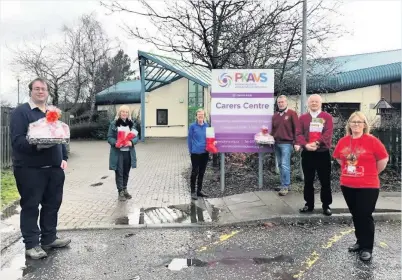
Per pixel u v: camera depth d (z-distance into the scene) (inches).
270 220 260.1
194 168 328.2
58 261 195.8
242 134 348.8
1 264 192.2
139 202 319.0
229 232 242.4
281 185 328.8
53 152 206.1
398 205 285.4
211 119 350.3
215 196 335.0
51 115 193.6
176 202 317.1
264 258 197.5
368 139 195.9
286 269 183.5
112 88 1310.3
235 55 445.4
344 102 861.2
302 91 354.0
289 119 321.4
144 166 544.1
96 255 203.8
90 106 1304.1
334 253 202.8
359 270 180.9
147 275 178.4
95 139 1164.5
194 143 327.9
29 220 201.2
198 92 1162.6
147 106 1189.7
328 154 261.4
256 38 426.6
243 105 347.6
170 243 222.2
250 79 347.6
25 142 193.8
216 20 409.7
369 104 853.2
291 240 225.0
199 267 187.0
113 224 256.4
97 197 340.2
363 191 195.2
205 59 433.1
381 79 867.4
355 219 202.2
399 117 436.5
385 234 232.1
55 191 212.4
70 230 246.7
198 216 274.5
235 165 431.2
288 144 322.7
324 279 172.1
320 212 269.9
